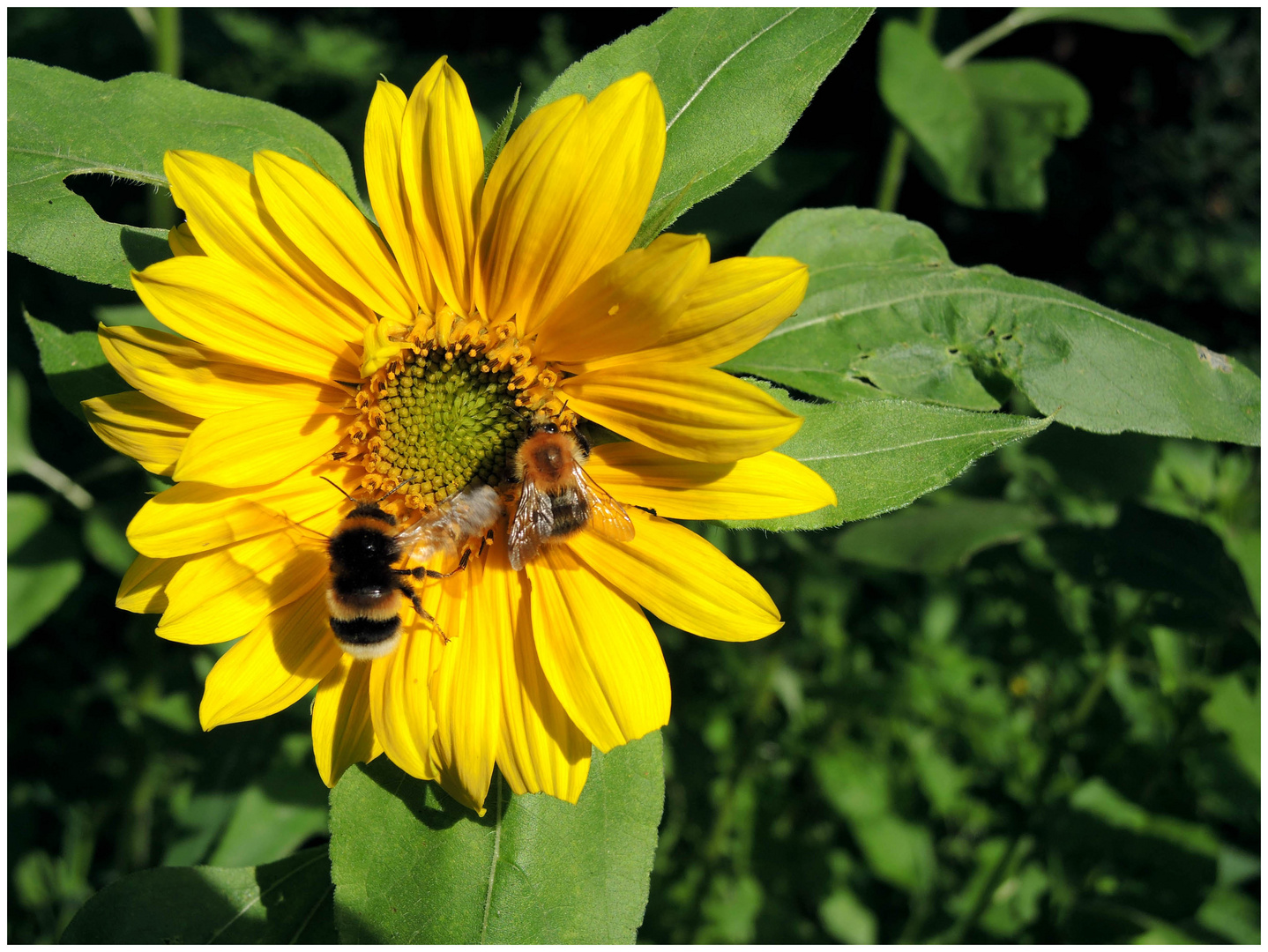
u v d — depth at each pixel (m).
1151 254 0.38
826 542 0.21
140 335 0.13
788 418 0.12
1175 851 0.20
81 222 0.13
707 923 0.24
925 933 0.23
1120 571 0.19
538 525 0.13
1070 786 0.23
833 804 0.25
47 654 0.27
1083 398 0.15
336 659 0.14
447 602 0.14
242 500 0.13
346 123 0.22
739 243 0.22
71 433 0.27
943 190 0.21
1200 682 0.20
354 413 0.14
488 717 0.13
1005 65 0.21
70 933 0.14
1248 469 0.21
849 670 0.26
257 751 0.20
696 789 0.25
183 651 0.23
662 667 0.13
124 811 0.24
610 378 0.13
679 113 0.14
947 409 0.13
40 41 0.25
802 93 0.14
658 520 0.13
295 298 0.13
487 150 0.13
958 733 0.25
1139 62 0.38
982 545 0.19
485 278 0.14
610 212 0.13
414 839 0.13
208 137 0.14
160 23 0.21
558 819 0.13
